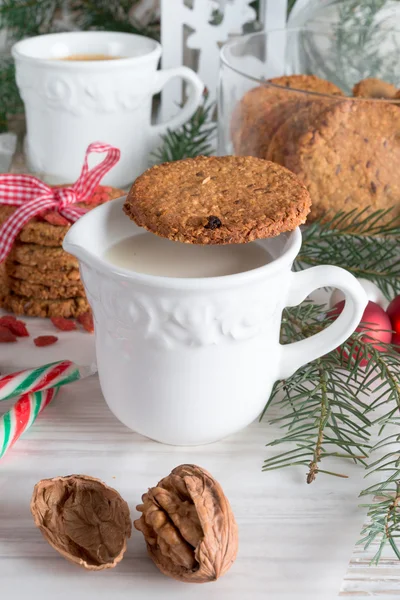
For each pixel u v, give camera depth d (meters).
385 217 0.56
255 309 0.41
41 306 0.54
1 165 0.69
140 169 0.66
